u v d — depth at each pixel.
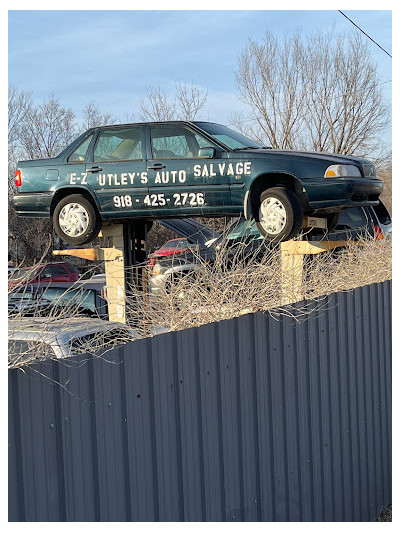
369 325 8.15
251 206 8.80
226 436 5.22
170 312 5.59
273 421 5.88
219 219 12.27
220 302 5.63
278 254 8.04
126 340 5.41
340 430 7.22
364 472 7.82
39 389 3.60
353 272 8.27
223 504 5.13
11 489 3.41
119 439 4.12
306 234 9.38
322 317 6.93
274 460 5.87
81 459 3.83
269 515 5.74
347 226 12.34
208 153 8.81
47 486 3.60
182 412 4.72
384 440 8.48
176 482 4.62
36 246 17.23
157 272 5.98
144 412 4.35
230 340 5.34
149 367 4.43
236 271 5.86
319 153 9.19
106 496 3.99
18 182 9.46
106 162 9.16
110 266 9.41
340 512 7.13
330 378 7.05
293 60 29.62
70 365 3.79
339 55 29.89
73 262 17.91
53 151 33.25
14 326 4.22
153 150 9.08
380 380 8.42
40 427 3.59
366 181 9.01
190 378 4.84
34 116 32.84
